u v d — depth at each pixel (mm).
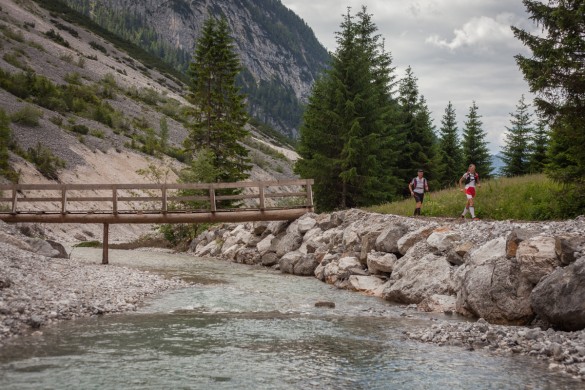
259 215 23844
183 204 36844
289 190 92688
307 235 22750
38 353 7328
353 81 32750
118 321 9898
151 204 56656
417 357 7754
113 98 101000
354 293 15305
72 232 41562
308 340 8820
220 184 23000
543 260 10172
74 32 155500
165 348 7961
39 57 101438
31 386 5895
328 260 19250
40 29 136750
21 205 43062
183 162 78312
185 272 19625
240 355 7691
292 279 18578
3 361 6859
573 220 13586
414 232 16188
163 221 22172
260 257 24797
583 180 15641
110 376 6422
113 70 133250
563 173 15852
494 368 7156
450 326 9641
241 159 41469
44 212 20922
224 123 40250
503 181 22891
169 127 100500
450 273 13195
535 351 7895
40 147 52250
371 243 17672
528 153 51750
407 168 41344
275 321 10516
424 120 41375
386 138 33719
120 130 80250
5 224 19281
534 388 6277
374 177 31906
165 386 6121
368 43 38719
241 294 14273
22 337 8203
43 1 177125
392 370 7043
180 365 7047
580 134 15539
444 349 8289
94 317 10172
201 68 41344
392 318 11156
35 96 74125
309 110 34719
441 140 53000
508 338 8570
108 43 171500
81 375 6402
